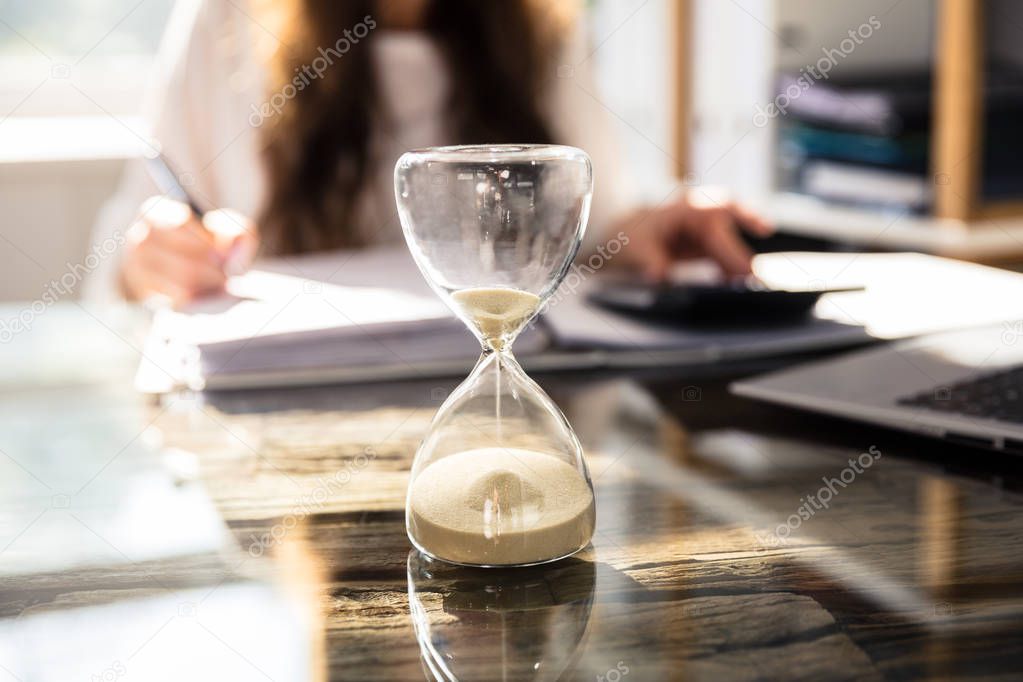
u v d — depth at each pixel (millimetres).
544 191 419
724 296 802
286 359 731
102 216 1889
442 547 439
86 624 390
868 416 584
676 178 2213
